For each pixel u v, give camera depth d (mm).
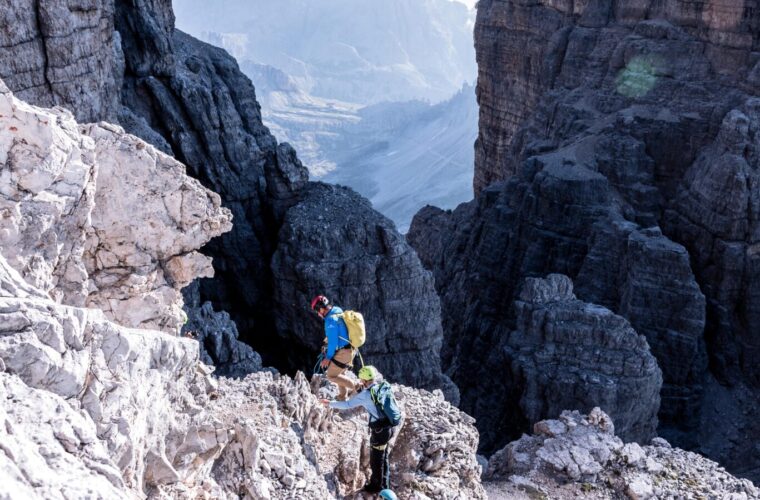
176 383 7363
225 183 31125
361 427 12781
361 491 10633
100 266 8398
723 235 53281
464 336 57438
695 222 55500
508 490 18219
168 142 31250
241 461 8586
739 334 52969
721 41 61375
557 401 36844
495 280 58500
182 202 8680
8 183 6590
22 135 6637
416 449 13078
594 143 61562
